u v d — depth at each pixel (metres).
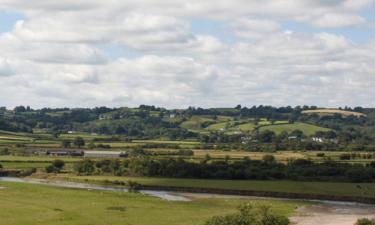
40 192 102.94
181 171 165.00
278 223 48.88
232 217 49.00
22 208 78.50
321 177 157.50
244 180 157.50
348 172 155.75
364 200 120.06
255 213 49.97
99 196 100.69
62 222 68.12
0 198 90.06
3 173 167.75
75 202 89.38
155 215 78.44
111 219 72.44
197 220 74.69
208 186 139.62
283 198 124.12
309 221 81.38
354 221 82.31
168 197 117.44
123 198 99.56
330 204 110.88
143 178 161.12
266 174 160.62
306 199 123.12
